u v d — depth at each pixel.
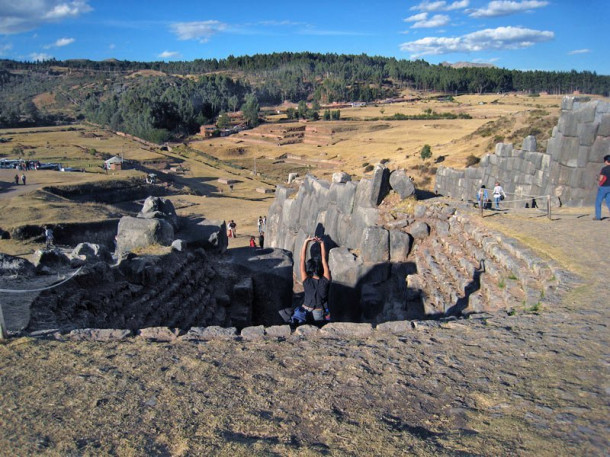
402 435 4.21
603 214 14.23
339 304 15.90
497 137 56.19
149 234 15.05
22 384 5.45
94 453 4.14
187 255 14.75
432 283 12.66
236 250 21.77
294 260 20.20
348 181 19.14
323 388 5.19
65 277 9.99
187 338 6.83
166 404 4.95
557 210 15.79
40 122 183.88
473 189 25.03
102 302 9.69
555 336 6.11
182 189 74.31
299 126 165.75
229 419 4.63
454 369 5.46
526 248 10.39
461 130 129.75
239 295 16.06
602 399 4.53
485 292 9.93
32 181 60.19
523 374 5.19
